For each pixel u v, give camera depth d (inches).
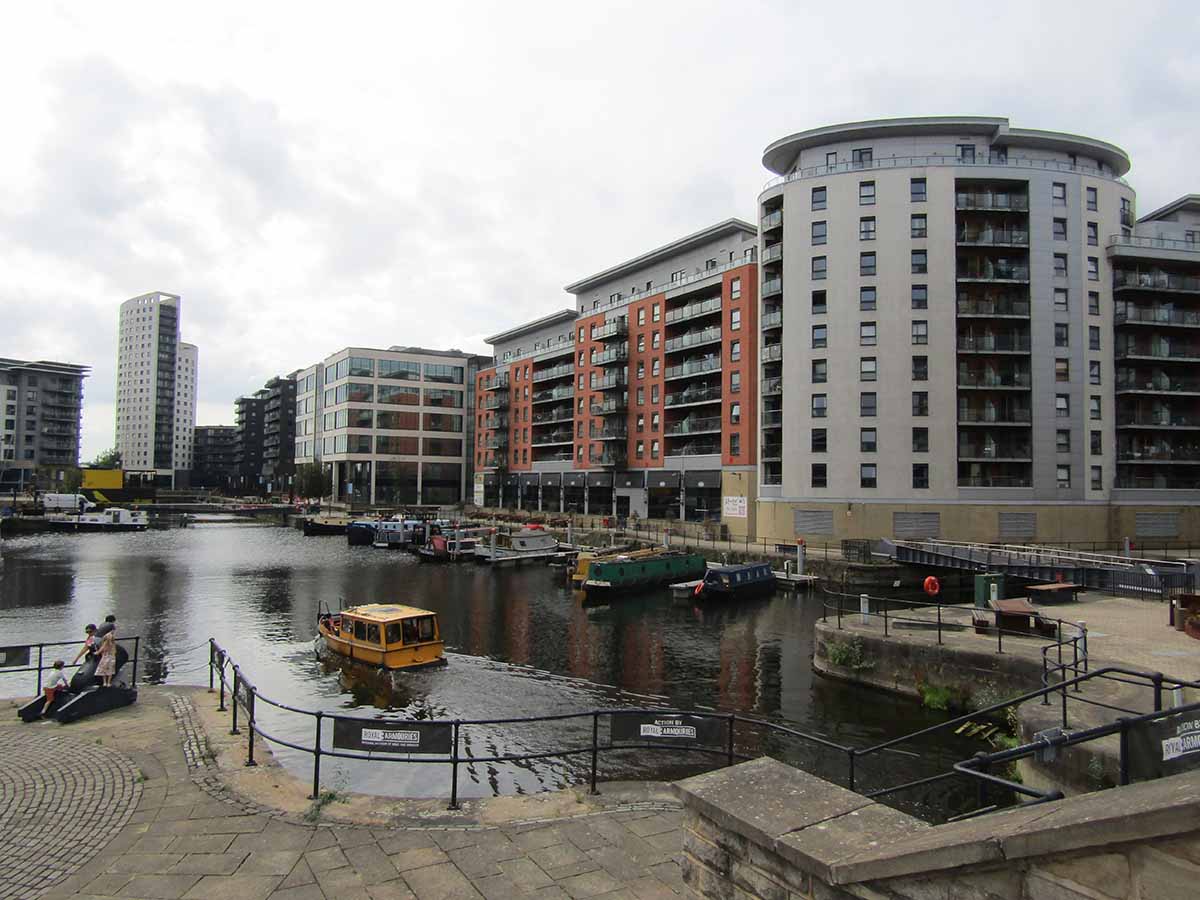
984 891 136.0
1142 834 114.6
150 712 493.4
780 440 2005.4
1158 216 2144.4
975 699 687.1
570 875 267.3
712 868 191.9
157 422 7244.1
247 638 1100.5
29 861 277.9
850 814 179.3
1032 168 1825.8
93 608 1341.0
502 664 964.6
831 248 1872.5
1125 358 1882.4
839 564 1560.0
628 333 2733.8
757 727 698.8
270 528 3427.7
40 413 4968.0
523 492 3442.4
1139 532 1835.6
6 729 451.5
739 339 2212.1
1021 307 1814.7
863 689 792.9
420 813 324.2
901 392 1804.9
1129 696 519.2
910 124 1851.6
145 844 291.7
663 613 1338.6
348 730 347.9
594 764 362.9
